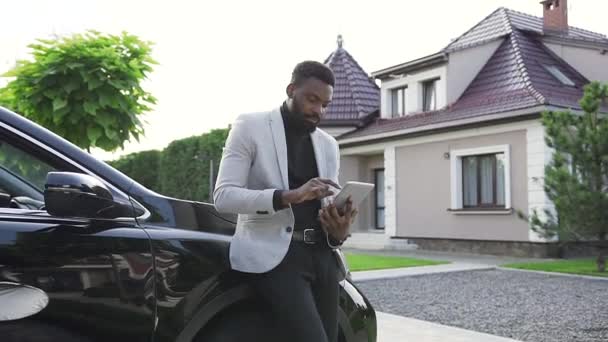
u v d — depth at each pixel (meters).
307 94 2.21
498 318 6.48
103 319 1.99
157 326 2.08
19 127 2.18
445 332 5.66
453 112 16.11
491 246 14.65
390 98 19.00
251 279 2.25
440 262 12.39
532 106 13.32
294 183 2.30
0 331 1.82
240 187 2.15
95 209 1.97
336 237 2.26
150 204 2.28
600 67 17.20
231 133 2.27
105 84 4.56
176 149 20.92
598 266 10.61
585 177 10.12
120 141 4.75
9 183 2.17
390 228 17.39
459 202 15.47
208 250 2.27
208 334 2.27
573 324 6.11
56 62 4.44
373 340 2.78
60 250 1.95
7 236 1.89
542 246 13.50
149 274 2.09
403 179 17.06
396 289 8.79
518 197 13.98
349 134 19.33
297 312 2.10
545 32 17.66
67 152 2.23
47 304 1.89
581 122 10.28
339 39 22.73
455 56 16.95
